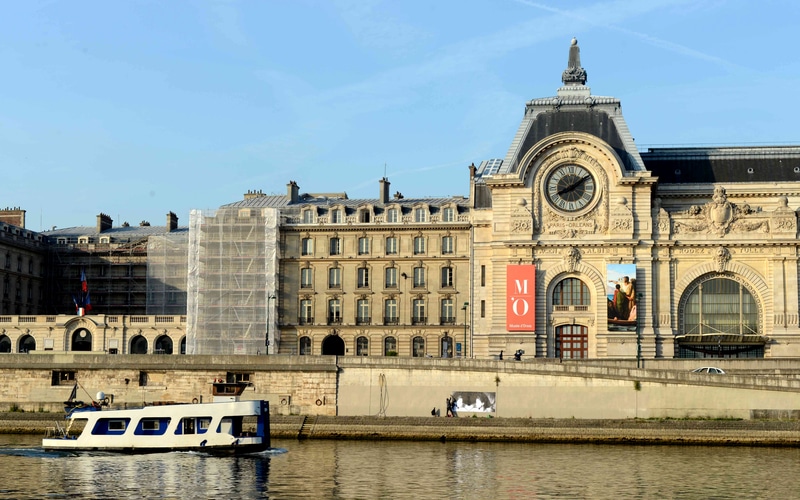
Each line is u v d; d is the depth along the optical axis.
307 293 138.12
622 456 85.12
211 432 85.06
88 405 96.56
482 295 126.44
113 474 73.88
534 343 122.69
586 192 124.56
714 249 122.62
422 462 80.50
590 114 129.50
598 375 98.00
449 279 136.75
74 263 159.12
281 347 137.62
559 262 124.00
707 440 93.31
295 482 70.81
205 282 137.00
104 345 138.00
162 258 149.75
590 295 123.94
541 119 130.38
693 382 96.50
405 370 101.06
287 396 102.00
